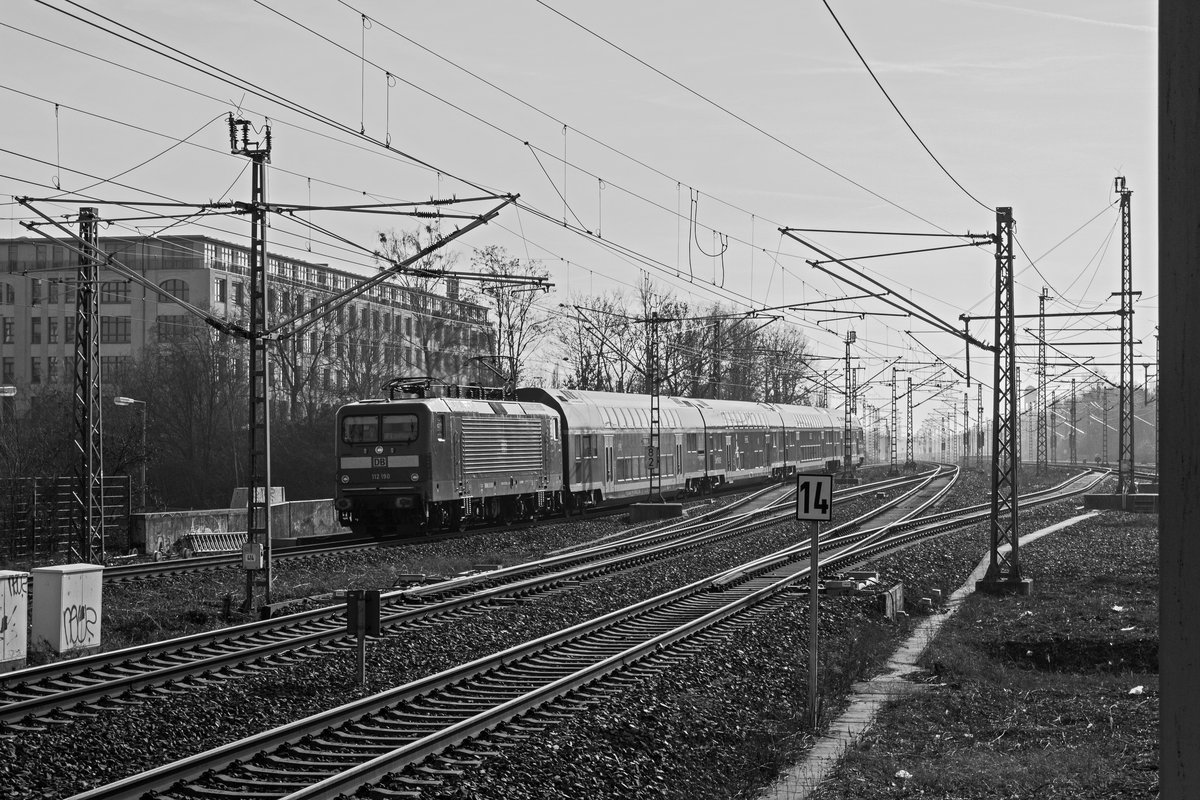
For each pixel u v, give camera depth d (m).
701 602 24.02
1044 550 35.69
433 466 34.88
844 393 74.12
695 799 11.16
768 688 16.11
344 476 35.34
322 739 12.00
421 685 14.38
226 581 25.45
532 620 21.11
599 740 12.34
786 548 35.41
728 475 60.81
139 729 12.45
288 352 69.00
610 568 29.48
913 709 14.99
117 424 64.38
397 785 10.34
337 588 24.69
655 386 49.66
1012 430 27.08
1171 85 4.50
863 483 71.69
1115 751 12.74
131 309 85.06
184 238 84.31
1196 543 4.43
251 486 21.50
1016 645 20.75
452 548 32.72
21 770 10.65
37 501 33.66
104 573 26.00
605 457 47.53
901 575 28.25
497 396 41.84
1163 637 4.52
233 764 10.74
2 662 16.09
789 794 11.27
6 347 92.81
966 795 10.96
